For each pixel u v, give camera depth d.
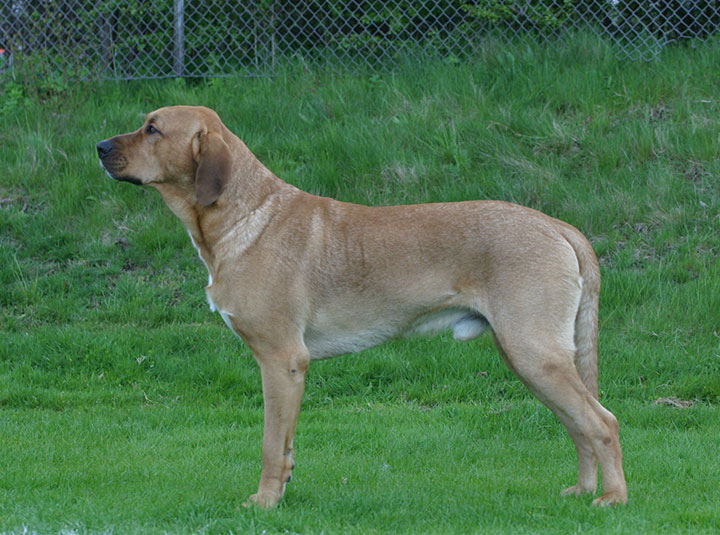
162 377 11.83
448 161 15.77
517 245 7.09
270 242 7.38
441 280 7.27
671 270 13.30
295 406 7.31
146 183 7.74
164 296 13.65
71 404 10.94
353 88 17.69
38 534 6.39
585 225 14.36
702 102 16.36
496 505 7.23
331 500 7.42
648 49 17.78
